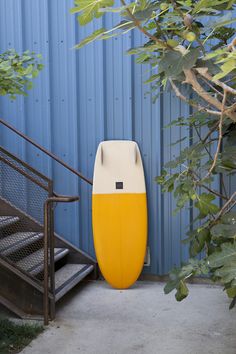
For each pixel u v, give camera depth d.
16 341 3.32
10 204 4.68
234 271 2.01
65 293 4.02
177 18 2.00
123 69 4.75
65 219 4.96
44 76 4.90
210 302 4.15
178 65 1.88
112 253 4.62
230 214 2.65
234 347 3.22
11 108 4.98
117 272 4.59
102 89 4.79
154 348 3.24
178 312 3.92
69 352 3.19
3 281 3.79
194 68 2.15
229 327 3.57
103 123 4.81
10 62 2.96
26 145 4.97
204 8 1.88
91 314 3.89
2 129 5.00
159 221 4.73
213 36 3.83
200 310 3.96
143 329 3.57
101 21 4.73
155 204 4.74
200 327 3.59
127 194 4.66
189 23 2.00
